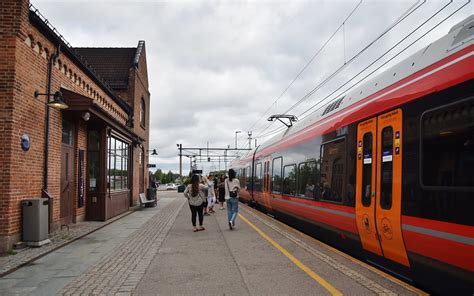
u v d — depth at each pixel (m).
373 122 6.99
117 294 5.68
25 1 9.20
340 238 8.72
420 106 5.57
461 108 4.73
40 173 10.30
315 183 10.20
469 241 4.44
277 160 15.65
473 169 4.45
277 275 6.56
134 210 20.28
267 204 17.94
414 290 5.51
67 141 12.84
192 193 12.03
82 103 11.76
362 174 7.34
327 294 5.48
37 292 5.77
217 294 5.63
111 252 8.77
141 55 24.98
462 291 4.66
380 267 7.16
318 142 10.16
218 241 10.07
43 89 10.48
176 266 7.38
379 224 6.55
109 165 15.84
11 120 8.77
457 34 5.26
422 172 5.40
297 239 10.13
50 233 10.70
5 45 8.87
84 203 14.54
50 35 10.57
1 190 8.67
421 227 5.34
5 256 8.16
